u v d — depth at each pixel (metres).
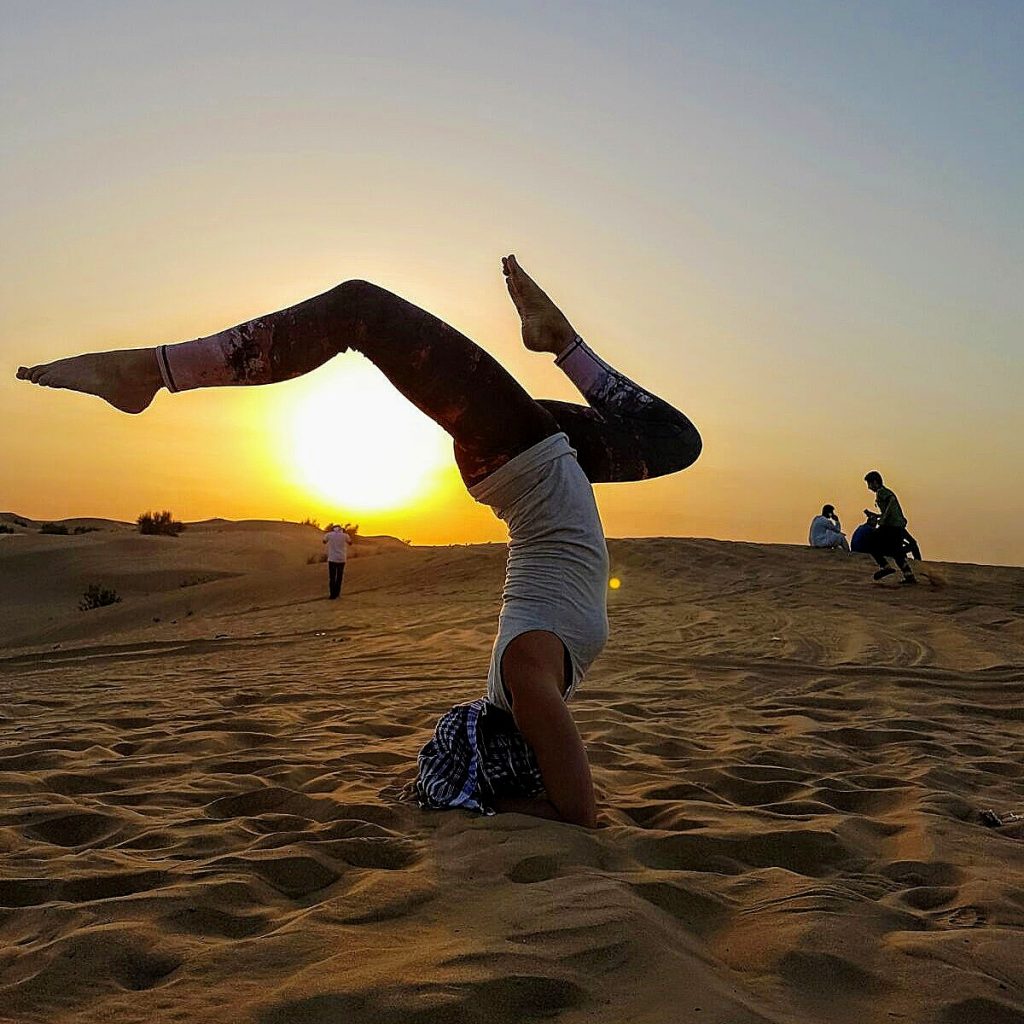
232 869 2.79
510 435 3.39
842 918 2.38
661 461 3.74
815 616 12.77
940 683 7.71
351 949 2.15
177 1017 1.84
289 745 5.22
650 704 6.89
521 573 3.48
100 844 3.32
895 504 16.42
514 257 3.84
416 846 3.03
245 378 3.21
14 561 40.59
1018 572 18.03
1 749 5.06
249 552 44.91
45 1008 1.90
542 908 2.37
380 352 3.25
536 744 3.31
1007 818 3.69
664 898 2.53
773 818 3.53
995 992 2.02
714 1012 1.84
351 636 13.30
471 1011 1.85
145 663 11.65
